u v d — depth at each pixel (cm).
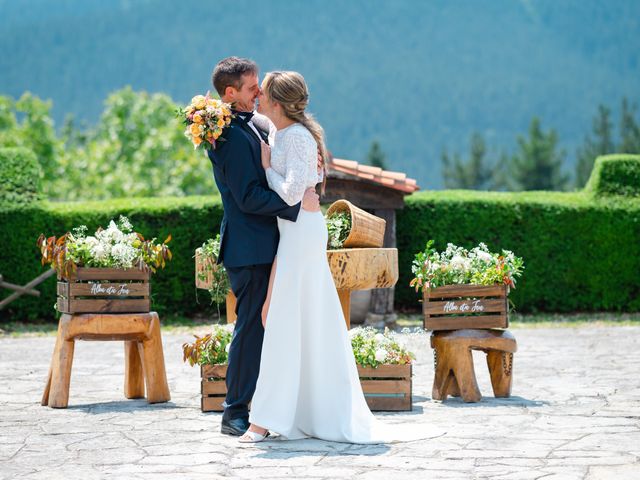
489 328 762
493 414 682
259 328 611
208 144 591
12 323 1512
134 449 574
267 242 597
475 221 1540
